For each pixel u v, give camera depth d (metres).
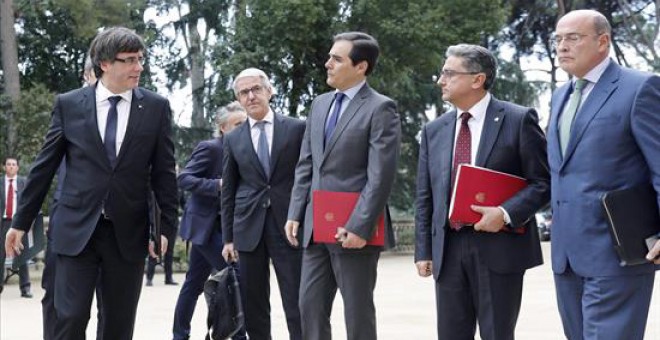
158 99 5.14
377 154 5.13
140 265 5.12
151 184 5.18
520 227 4.80
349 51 5.30
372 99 5.30
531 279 13.68
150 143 5.05
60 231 4.95
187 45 26.72
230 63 21.61
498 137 4.86
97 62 4.98
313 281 5.38
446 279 4.91
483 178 4.73
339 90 5.43
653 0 32.09
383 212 5.21
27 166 18.41
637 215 4.23
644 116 4.24
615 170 4.32
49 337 5.98
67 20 24.33
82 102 5.03
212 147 7.40
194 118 26.00
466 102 4.92
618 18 31.45
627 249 4.20
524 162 4.85
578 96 4.52
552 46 32.72
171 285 13.95
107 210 4.94
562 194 4.49
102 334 5.16
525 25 32.47
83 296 4.94
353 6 21.78
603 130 4.34
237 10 24.28
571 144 4.44
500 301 4.80
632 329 4.33
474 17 22.62
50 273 5.99
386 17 21.86
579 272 4.42
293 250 6.25
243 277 6.33
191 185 7.14
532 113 4.89
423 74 24.78
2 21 21.44
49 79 25.42
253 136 6.40
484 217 4.67
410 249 24.02
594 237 4.36
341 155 5.25
